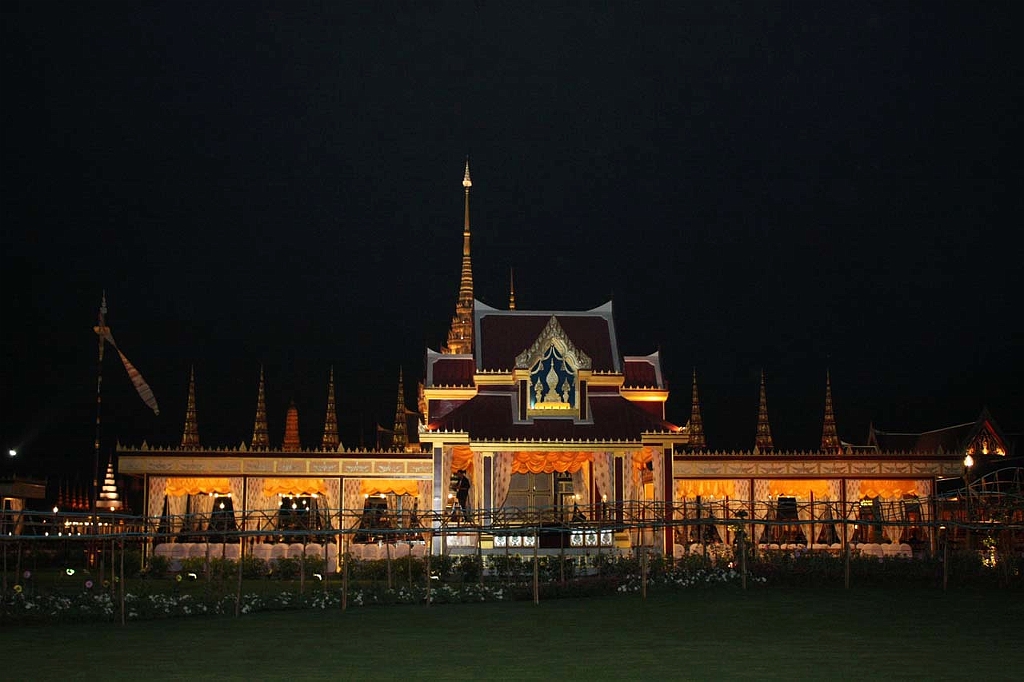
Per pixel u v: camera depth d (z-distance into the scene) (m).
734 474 72.31
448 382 68.94
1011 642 31.08
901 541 72.06
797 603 41.41
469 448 64.69
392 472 69.38
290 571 57.97
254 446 89.31
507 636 32.94
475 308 70.88
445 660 28.44
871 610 39.03
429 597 42.75
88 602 39.38
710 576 48.47
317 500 74.88
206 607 39.53
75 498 107.25
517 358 65.81
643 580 44.53
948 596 43.88
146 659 28.84
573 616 38.03
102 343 61.94
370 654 29.53
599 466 64.19
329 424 93.81
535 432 64.19
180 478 68.00
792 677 25.58
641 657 28.72
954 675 25.69
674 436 65.00
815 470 72.38
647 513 62.53
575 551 61.22
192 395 85.19
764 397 95.69
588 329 70.06
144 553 64.56
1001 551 53.47
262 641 32.19
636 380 70.50
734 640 31.72
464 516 51.88
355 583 50.81
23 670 27.19
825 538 73.44
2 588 42.53
